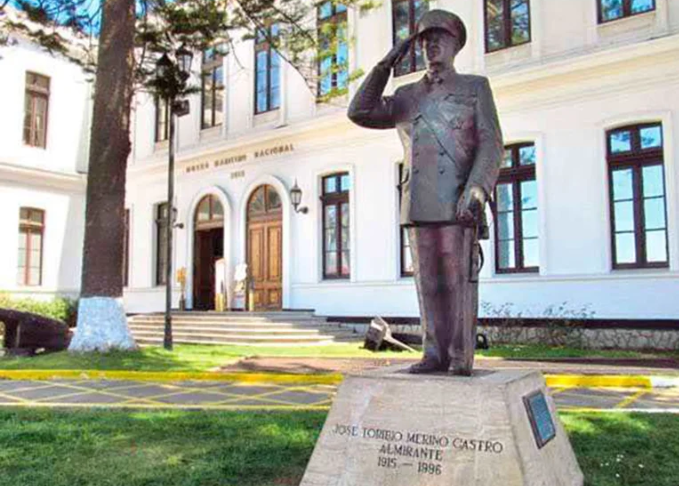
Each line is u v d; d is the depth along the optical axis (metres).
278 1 15.54
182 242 21.59
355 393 3.78
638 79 13.15
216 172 21.00
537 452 3.54
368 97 4.31
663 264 12.91
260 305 19.45
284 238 18.77
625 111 13.29
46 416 6.46
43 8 13.48
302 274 18.41
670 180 12.69
